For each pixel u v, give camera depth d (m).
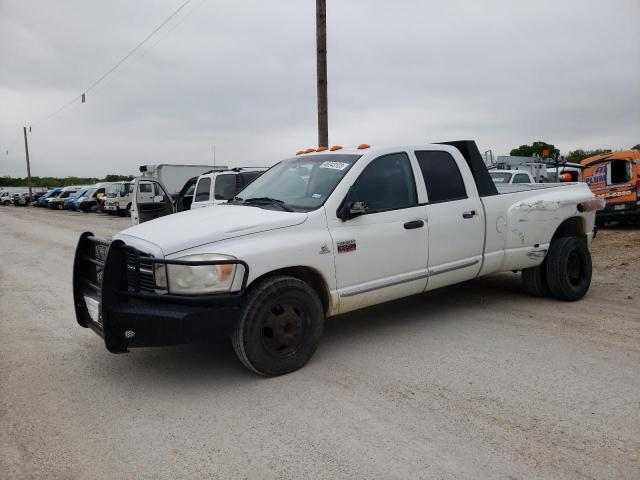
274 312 4.08
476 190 5.52
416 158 5.12
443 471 2.77
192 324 3.68
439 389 3.79
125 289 3.93
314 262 4.22
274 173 5.48
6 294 7.73
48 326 5.84
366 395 3.73
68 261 11.29
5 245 14.98
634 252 9.66
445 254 5.15
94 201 33.88
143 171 19.20
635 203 13.26
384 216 4.71
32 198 55.72
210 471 2.84
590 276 6.37
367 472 2.78
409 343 4.84
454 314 5.77
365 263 4.55
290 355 4.14
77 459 3.00
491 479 2.69
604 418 3.29
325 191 4.56
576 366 4.16
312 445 3.07
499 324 5.34
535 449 2.96
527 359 4.34
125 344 3.80
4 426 3.42
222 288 3.78
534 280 6.27
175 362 4.54
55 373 4.36
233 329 3.90
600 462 2.81
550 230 6.00
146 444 3.15
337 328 5.38
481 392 3.72
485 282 7.41
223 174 11.47
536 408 3.45
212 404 3.67
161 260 3.74
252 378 4.11
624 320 5.36
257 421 3.39
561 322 5.35
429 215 5.01
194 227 4.12
